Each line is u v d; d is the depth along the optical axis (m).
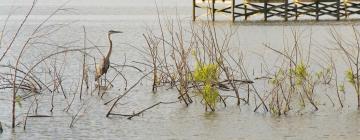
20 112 18.78
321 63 27.23
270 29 42.19
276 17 52.12
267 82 22.83
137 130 16.78
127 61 28.86
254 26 44.19
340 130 16.56
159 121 17.58
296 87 21.14
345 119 17.62
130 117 17.95
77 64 27.62
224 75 24.16
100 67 22.00
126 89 22.06
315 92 21.12
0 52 31.70
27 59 29.38
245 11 47.59
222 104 19.45
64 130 16.83
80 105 19.66
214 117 17.94
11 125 17.33
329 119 17.62
